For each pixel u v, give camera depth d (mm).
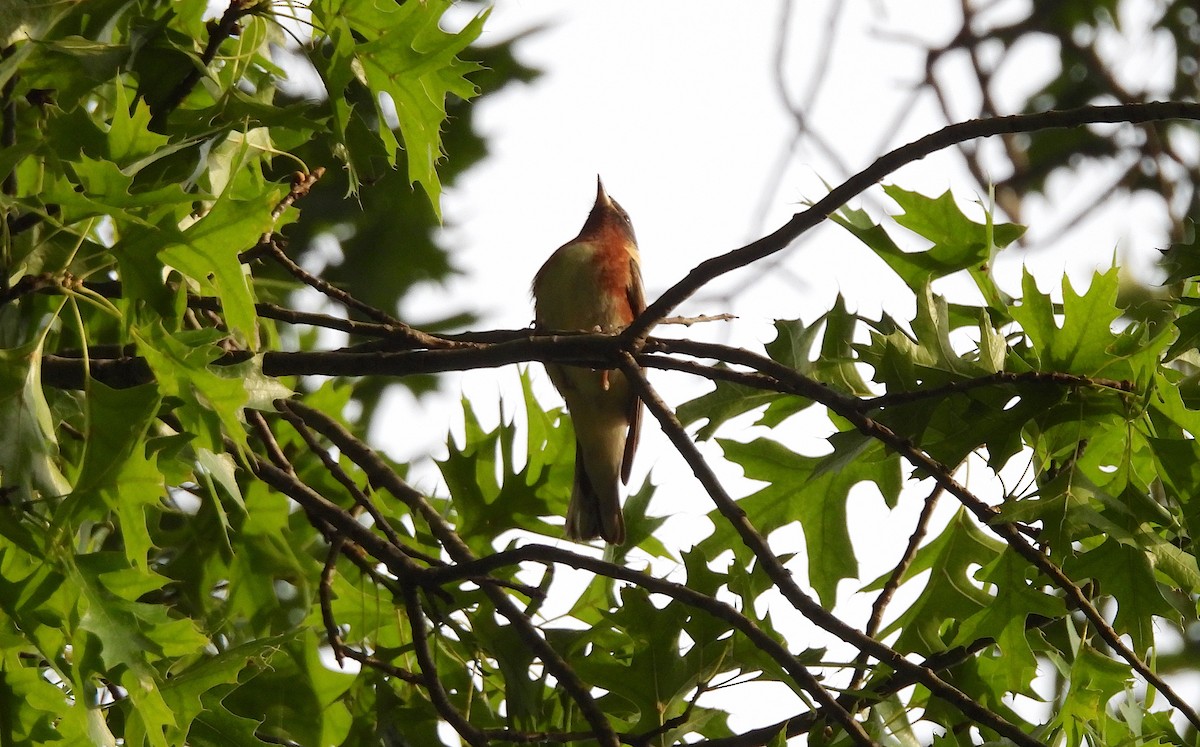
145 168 6531
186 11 7098
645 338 7281
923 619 7633
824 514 8258
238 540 8266
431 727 7992
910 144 6316
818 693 6230
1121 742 6930
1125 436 6793
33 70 6277
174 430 6727
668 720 6918
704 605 6531
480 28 6941
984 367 6449
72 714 5250
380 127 7078
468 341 8055
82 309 6988
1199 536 6168
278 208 7180
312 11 6863
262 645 5977
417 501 8414
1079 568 6301
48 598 5020
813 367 7566
